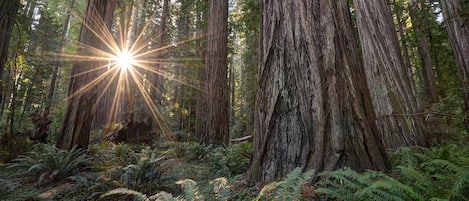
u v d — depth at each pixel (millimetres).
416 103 5504
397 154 3920
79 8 21891
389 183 2152
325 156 3021
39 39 13773
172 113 21109
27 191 4703
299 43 3525
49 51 14555
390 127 5402
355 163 2945
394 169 3162
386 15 6301
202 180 5168
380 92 5754
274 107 3520
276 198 2225
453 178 2482
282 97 3494
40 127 9914
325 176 2881
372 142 3137
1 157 7027
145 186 4336
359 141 3072
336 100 3182
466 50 6707
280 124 3430
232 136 20531
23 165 5699
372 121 3312
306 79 3369
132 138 12609
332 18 3537
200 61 15648
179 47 17250
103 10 7598
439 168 2920
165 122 18594
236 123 23531
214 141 8789
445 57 11086
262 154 3504
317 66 3352
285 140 3332
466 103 6402
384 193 2109
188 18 18125
